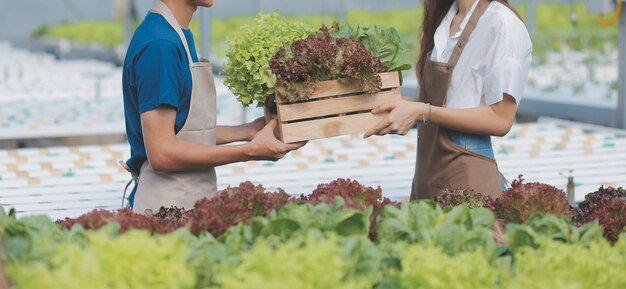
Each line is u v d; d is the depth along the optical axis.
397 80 3.51
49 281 1.91
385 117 3.44
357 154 6.37
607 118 8.61
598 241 2.66
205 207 2.87
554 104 9.34
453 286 2.10
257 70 3.39
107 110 9.71
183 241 2.44
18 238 2.42
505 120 3.47
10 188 5.20
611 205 3.11
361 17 18.28
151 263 2.02
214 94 3.42
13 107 10.02
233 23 20.98
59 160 6.19
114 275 1.99
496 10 3.48
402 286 2.18
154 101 3.21
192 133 3.35
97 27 23.53
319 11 20.48
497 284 2.28
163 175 3.42
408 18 18.53
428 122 3.45
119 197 4.93
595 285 2.27
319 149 6.58
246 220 2.84
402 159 6.15
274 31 3.46
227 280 1.97
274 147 3.35
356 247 2.30
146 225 2.76
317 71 3.41
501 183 3.79
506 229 2.71
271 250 2.27
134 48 3.27
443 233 2.47
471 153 3.57
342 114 3.45
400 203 3.03
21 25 27.61
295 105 3.39
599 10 7.08
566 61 14.11
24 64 16.98
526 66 3.51
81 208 4.63
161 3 3.33
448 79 3.54
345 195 2.99
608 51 14.81
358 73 3.39
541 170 5.60
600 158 6.05
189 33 3.41
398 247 2.40
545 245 2.37
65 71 14.65
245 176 5.51
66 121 8.74
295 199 3.04
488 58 3.47
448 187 3.61
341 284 2.07
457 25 3.62
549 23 17.31
